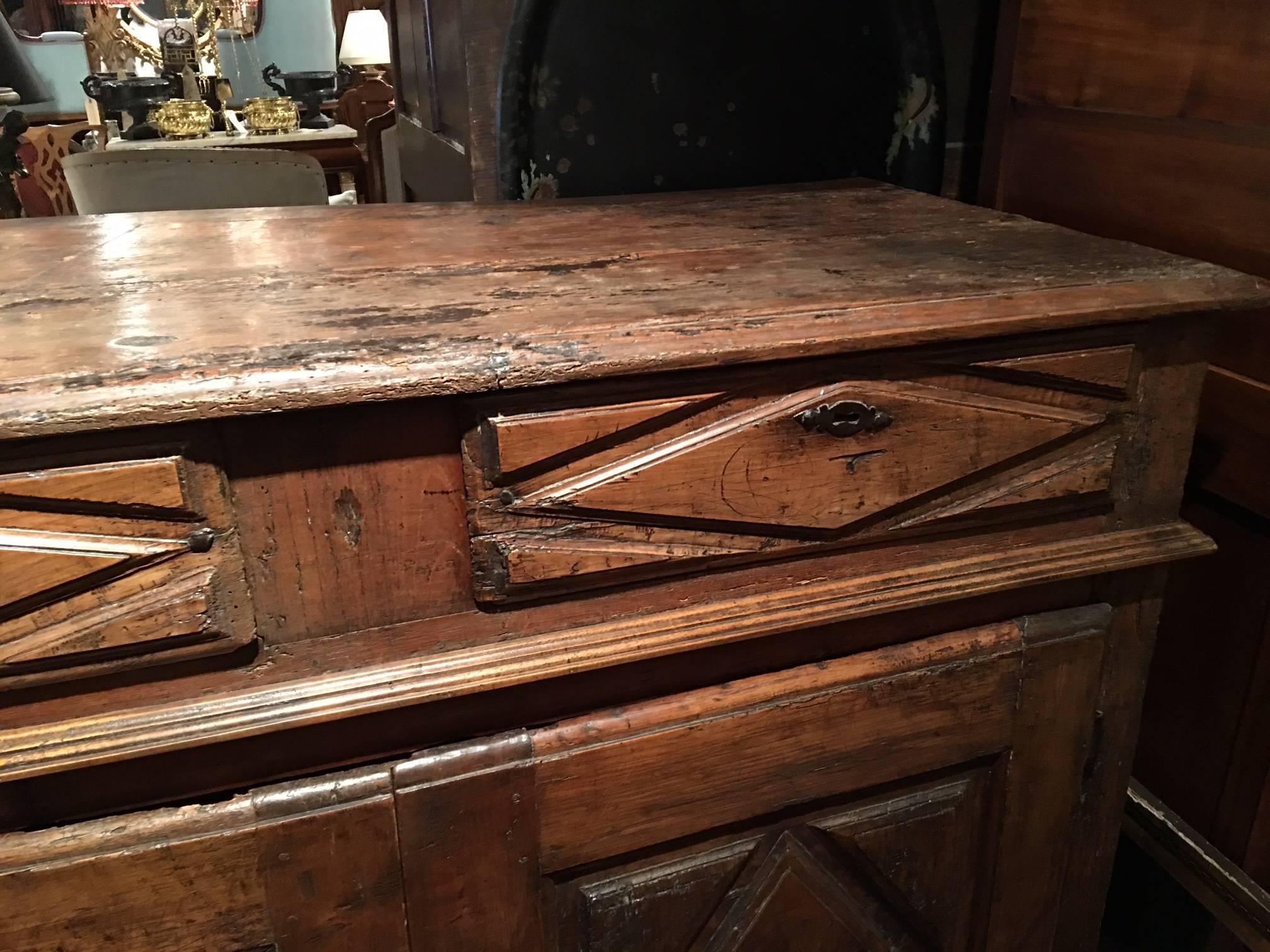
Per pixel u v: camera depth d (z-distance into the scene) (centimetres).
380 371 49
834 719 67
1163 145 85
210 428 49
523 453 54
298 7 382
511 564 56
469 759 59
